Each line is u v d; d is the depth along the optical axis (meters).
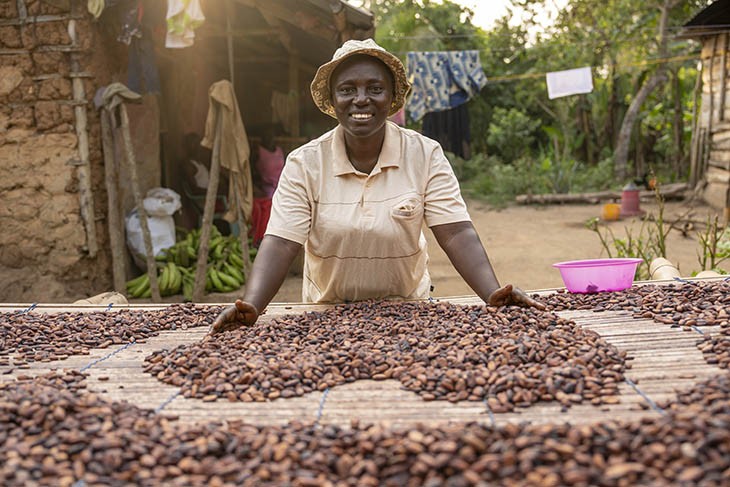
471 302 3.06
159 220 7.37
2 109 6.41
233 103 6.74
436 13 19.75
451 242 2.82
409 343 2.39
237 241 8.17
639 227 11.07
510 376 1.98
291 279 7.91
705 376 2.00
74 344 2.59
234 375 2.13
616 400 1.86
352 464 1.56
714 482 1.38
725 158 12.25
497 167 17.59
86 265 6.62
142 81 6.94
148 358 2.38
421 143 2.82
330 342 2.43
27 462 1.58
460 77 9.71
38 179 6.47
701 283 3.16
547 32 18.50
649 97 19.36
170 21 6.22
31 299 6.49
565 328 2.47
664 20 15.64
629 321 2.62
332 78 2.71
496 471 1.47
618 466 1.44
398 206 2.73
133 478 1.54
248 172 6.95
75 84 6.36
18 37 6.30
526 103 20.72
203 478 1.53
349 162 2.75
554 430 1.62
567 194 15.61
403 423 1.78
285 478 1.50
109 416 1.83
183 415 1.89
